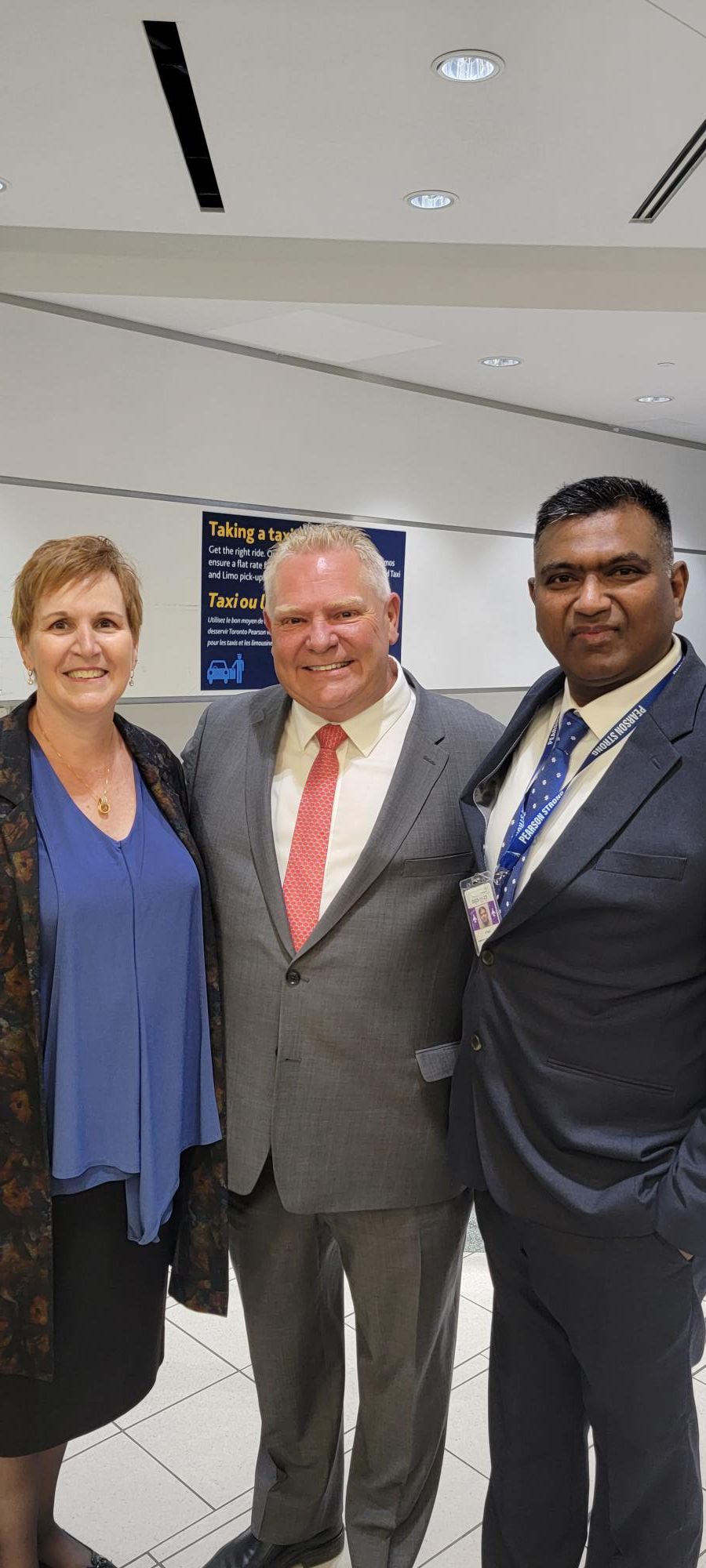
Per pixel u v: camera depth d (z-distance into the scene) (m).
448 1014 1.82
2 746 1.61
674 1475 1.63
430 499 6.31
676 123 2.87
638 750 1.47
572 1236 1.55
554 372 5.77
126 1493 2.22
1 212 3.60
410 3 2.29
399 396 6.01
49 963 1.56
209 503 5.24
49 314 4.53
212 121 2.88
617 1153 1.49
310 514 5.70
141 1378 1.77
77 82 2.68
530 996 1.55
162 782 1.78
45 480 4.63
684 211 3.53
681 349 5.19
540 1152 1.56
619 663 1.48
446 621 6.59
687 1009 1.48
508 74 2.61
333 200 3.46
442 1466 2.24
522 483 6.86
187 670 5.29
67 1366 1.66
